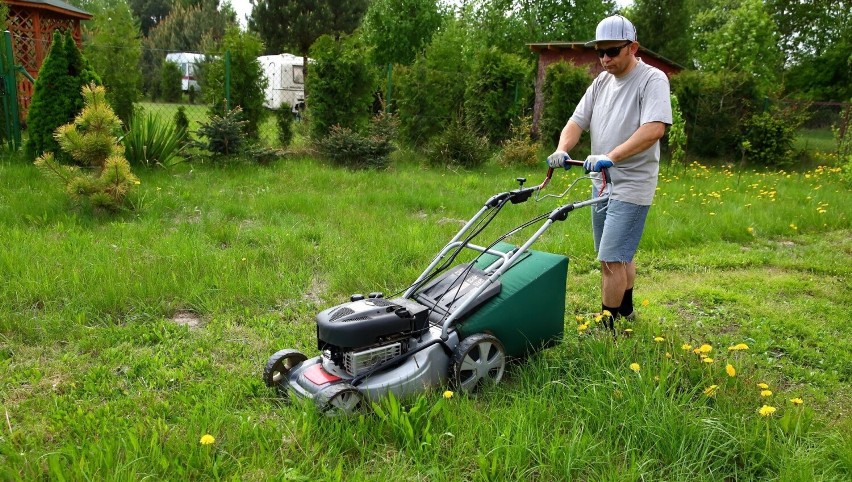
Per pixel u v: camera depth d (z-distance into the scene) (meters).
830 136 17.12
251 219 7.62
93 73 9.85
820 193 10.72
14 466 2.72
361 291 5.26
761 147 15.92
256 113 12.57
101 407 3.32
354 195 8.93
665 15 26.73
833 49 26.95
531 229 7.45
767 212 8.68
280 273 5.52
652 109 3.89
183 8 49.41
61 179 7.41
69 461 2.79
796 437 3.10
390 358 3.38
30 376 3.69
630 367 3.55
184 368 3.86
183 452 2.83
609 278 4.30
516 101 15.19
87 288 4.80
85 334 4.23
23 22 14.71
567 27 26.31
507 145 14.00
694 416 3.22
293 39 34.78
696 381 3.66
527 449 2.91
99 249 5.78
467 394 3.39
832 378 4.01
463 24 26.41
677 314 5.09
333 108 12.57
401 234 6.82
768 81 21.03
